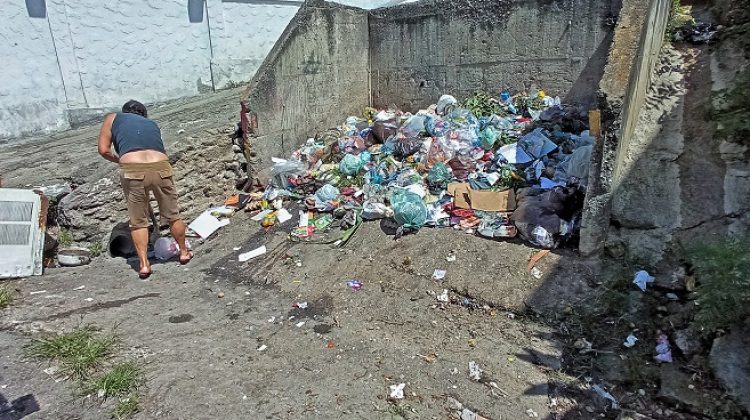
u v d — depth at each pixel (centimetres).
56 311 352
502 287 353
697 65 517
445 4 635
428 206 455
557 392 264
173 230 434
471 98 643
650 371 273
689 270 332
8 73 667
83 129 723
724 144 422
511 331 318
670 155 430
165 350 306
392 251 417
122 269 436
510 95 613
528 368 283
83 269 432
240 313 359
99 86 756
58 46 704
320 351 308
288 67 592
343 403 259
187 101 804
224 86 899
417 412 253
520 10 576
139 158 392
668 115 468
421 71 687
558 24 553
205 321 346
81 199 451
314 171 570
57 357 290
